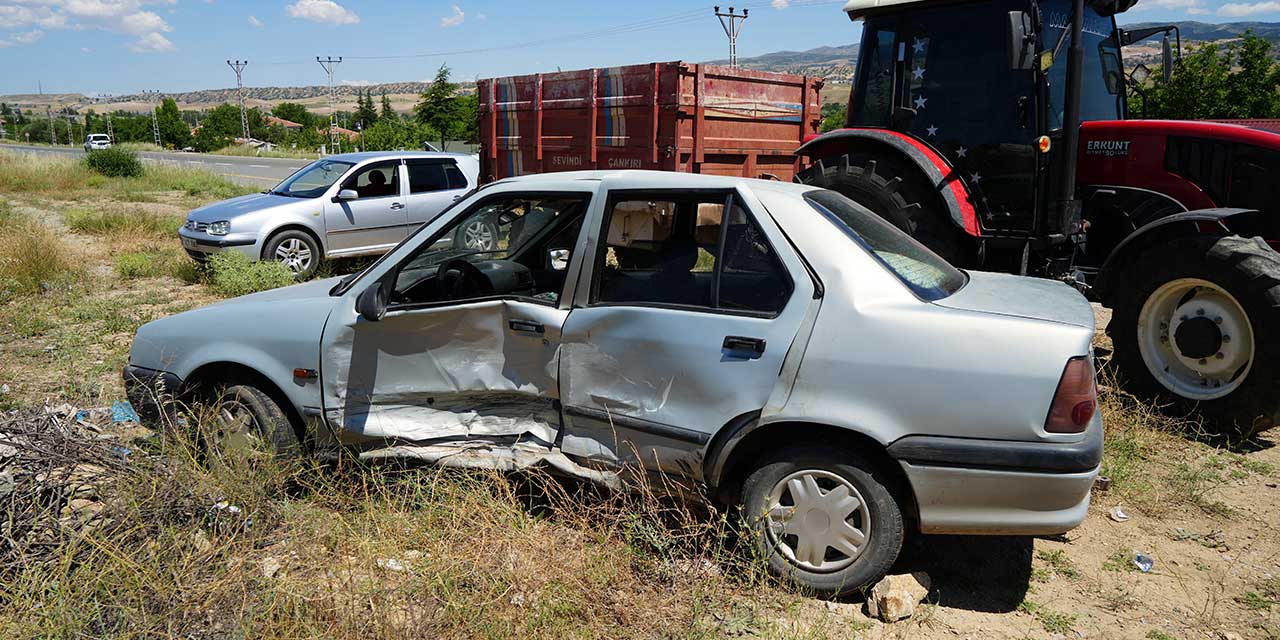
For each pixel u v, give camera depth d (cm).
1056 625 326
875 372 315
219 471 377
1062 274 607
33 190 2373
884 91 689
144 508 338
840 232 340
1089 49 649
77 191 2367
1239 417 500
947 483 312
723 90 845
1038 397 303
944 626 325
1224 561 376
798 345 324
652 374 349
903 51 669
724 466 340
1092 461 304
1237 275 488
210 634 283
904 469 314
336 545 349
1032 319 315
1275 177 536
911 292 331
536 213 417
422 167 1151
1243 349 506
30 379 617
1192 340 520
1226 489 449
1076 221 601
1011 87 614
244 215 1019
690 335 340
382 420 397
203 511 352
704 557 348
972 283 383
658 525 353
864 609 332
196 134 9000
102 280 1029
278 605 298
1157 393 541
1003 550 384
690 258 357
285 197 1073
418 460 390
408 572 324
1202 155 564
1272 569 369
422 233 396
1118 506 425
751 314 335
